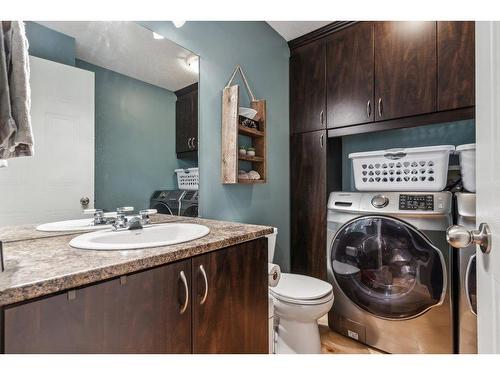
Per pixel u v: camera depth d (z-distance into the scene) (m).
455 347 1.36
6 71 0.66
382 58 1.79
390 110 1.75
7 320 0.52
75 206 1.10
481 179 0.60
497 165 0.50
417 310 1.46
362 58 1.89
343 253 1.77
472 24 1.47
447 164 1.48
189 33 1.52
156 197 1.38
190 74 1.53
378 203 1.62
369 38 1.86
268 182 2.07
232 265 1.00
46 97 1.02
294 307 1.44
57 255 0.75
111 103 1.22
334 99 2.03
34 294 0.55
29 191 0.98
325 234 2.05
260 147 1.85
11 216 0.94
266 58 2.06
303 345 1.48
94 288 0.64
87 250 0.80
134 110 1.30
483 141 0.58
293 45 2.28
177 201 1.46
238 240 1.02
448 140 1.90
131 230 1.12
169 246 0.85
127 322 0.69
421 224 1.45
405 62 1.69
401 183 1.61
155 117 1.37
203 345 0.88
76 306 0.61
